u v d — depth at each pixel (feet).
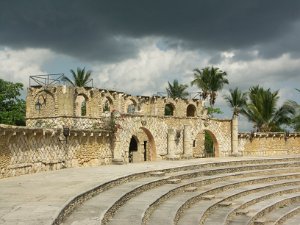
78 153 103.96
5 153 78.02
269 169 118.62
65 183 69.56
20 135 82.69
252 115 195.42
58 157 96.37
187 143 140.97
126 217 53.98
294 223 78.59
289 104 190.49
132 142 160.15
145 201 64.90
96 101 144.46
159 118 134.51
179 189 81.41
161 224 55.16
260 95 194.49
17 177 78.89
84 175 82.12
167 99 163.22
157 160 132.87
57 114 139.13
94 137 109.81
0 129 74.49
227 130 155.53
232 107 198.39
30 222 41.37
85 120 141.79
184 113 168.35
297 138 178.29
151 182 79.36
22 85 184.75
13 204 50.65
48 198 54.70
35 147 88.17
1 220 42.22
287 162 127.95
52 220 42.19
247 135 163.32
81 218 48.37
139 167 102.37
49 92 142.10
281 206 89.45
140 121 127.65
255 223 73.61
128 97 159.02
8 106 181.57
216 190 88.58
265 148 169.58
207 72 235.61
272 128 193.26
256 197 88.63
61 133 96.99
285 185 105.81
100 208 53.72
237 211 76.95
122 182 77.10
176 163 115.75
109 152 116.57
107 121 117.70
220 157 148.87
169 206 67.31
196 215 66.80
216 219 69.26
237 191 90.74
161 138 135.23
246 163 125.18
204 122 147.74
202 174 101.55
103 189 67.87
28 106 145.59
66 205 49.80
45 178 77.10
